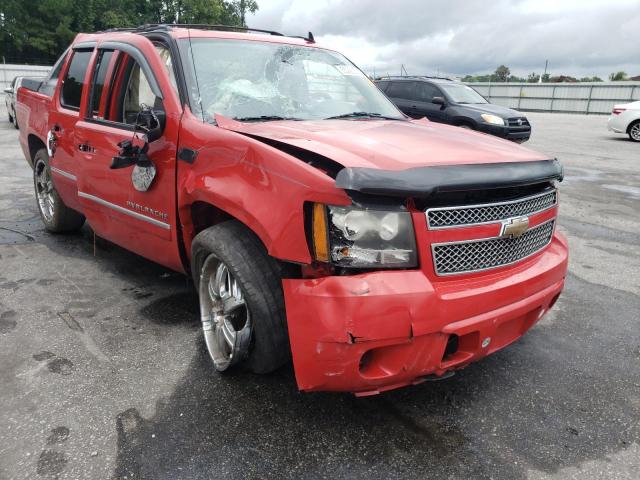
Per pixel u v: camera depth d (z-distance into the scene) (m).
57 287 4.09
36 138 5.26
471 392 2.84
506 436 2.49
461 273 2.35
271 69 3.58
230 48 3.54
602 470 2.29
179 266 3.32
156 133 3.04
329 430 2.49
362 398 2.75
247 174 2.49
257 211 2.39
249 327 2.64
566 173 10.09
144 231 3.45
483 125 12.24
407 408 2.68
